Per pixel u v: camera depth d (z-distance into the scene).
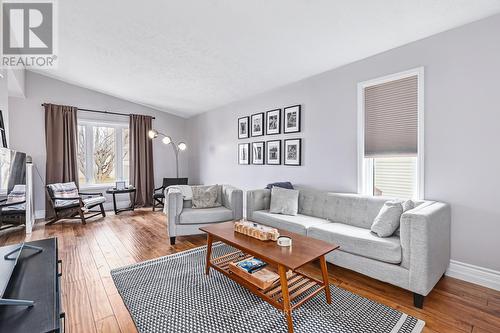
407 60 2.71
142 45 3.34
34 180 4.83
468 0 2.02
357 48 2.86
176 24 2.77
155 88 4.87
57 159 4.96
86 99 5.36
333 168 3.42
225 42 3.02
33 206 4.63
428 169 2.56
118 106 5.74
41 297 1.30
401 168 2.88
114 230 4.04
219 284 2.26
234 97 4.90
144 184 5.96
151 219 4.79
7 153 2.87
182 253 3.02
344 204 2.96
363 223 2.76
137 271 2.53
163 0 2.42
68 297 2.07
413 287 1.93
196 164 6.49
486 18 2.22
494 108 2.19
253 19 2.52
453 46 2.40
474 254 2.30
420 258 1.89
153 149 6.25
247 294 2.10
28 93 4.78
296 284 1.97
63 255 2.98
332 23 2.45
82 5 2.67
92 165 5.59
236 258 2.57
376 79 2.97
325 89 3.51
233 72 3.82
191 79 4.26
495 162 2.19
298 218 3.05
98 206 5.57
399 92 2.81
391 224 2.28
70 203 4.53
